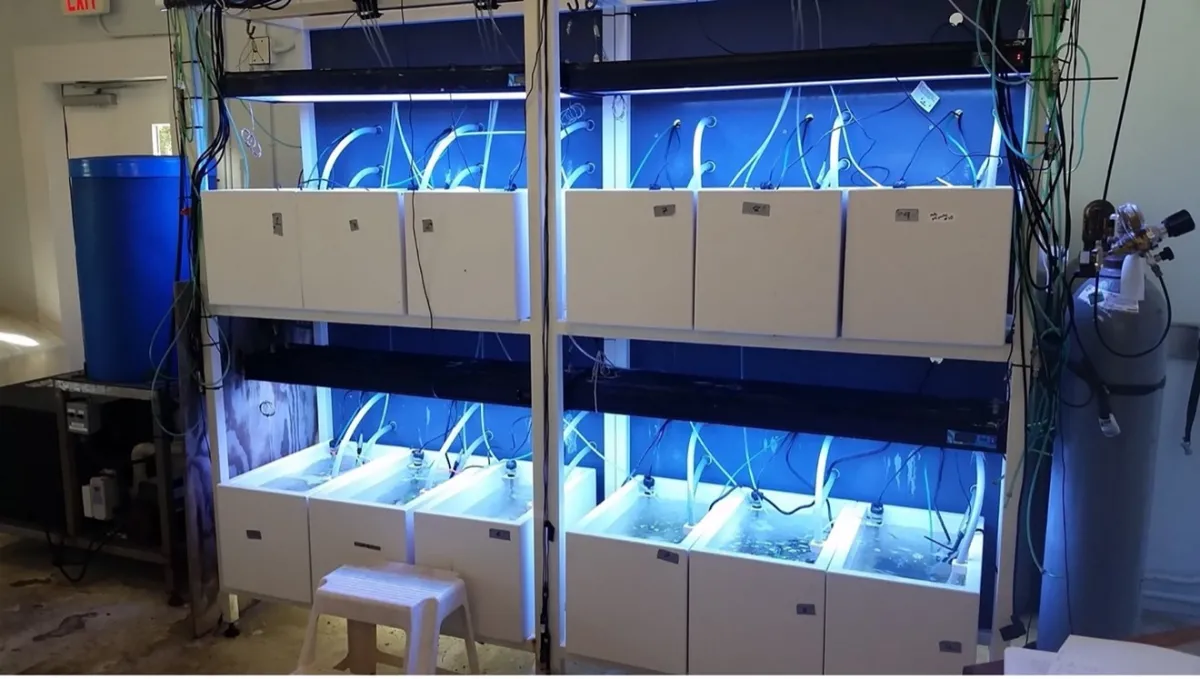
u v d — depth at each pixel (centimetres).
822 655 215
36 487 324
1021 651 165
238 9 255
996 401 216
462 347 301
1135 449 215
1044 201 191
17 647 272
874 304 202
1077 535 221
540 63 221
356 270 245
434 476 294
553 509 239
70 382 304
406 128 297
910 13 238
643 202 216
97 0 349
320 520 260
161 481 291
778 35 251
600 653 237
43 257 385
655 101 265
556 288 230
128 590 311
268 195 251
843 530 239
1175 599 272
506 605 242
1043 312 194
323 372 271
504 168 286
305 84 247
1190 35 247
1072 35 188
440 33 289
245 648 273
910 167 245
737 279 211
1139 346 210
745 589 219
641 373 251
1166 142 253
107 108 372
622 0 250
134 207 290
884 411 217
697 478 270
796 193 203
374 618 226
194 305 267
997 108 190
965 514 247
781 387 235
